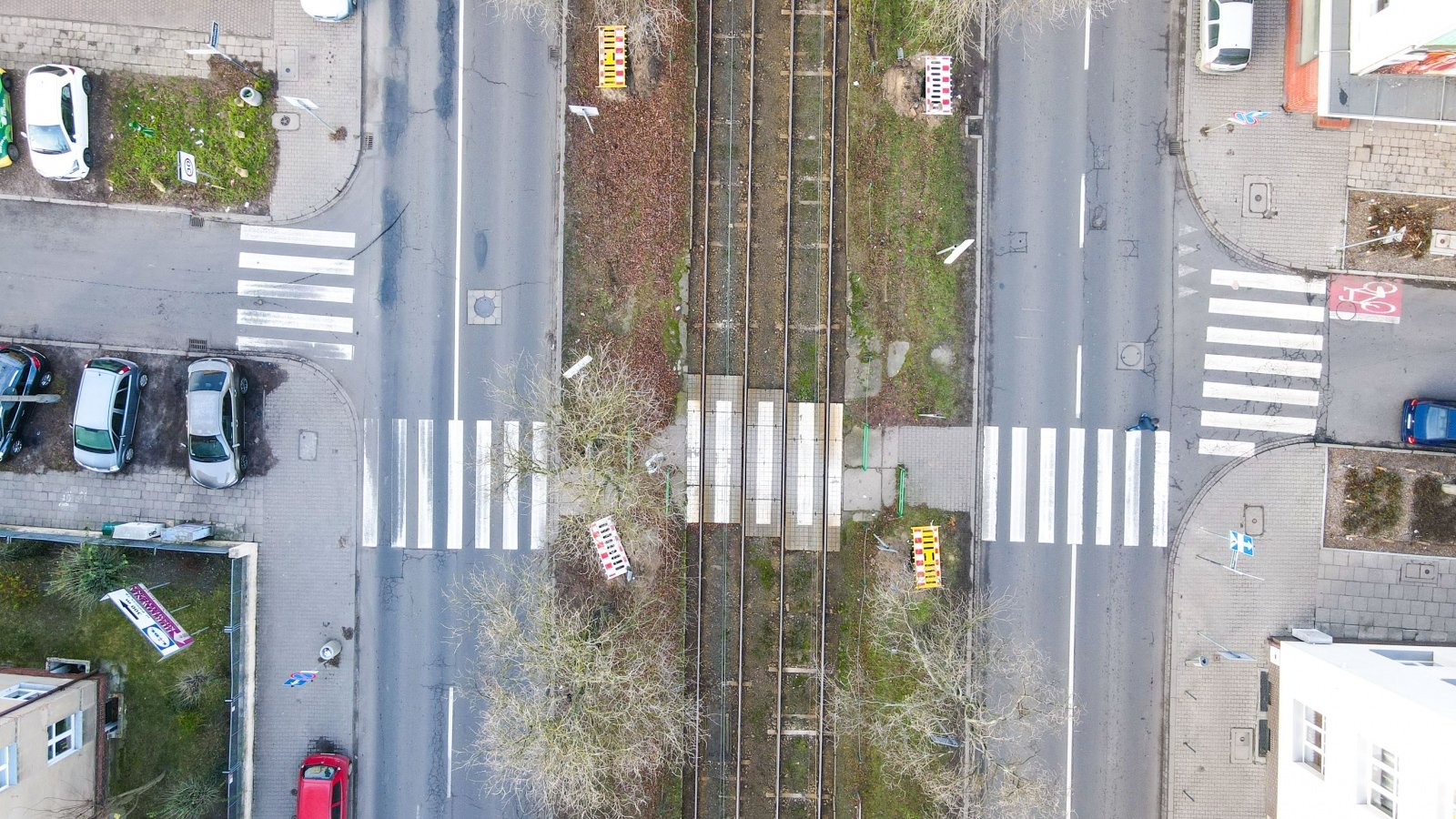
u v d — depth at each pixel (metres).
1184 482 23.67
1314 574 23.64
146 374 23.61
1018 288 23.69
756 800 23.59
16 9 23.06
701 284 23.67
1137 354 23.69
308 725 23.81
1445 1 17.75
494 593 23.50
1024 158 23.59
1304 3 22.72
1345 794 20.06
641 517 23.53
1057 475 23.69
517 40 23.48
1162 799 23.69
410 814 23.72
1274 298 23.58
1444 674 20.17
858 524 23.69
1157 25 23.52
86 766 22.36
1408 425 23.23
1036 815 23.44
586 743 21.33
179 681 23.48
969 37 23.47
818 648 23.59
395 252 23.67
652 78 23.45
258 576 23.67
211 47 22.61
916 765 22.73
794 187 23.75
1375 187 23.38
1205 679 23.69
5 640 23.22
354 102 23.52
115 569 22.77
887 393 23.73
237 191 23.53
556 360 23.66
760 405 23.72
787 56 23.66
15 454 23.39
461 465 23.83
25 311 23.39
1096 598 23.73
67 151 22.77
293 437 23.72
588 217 23.64
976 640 23.66
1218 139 23.55
